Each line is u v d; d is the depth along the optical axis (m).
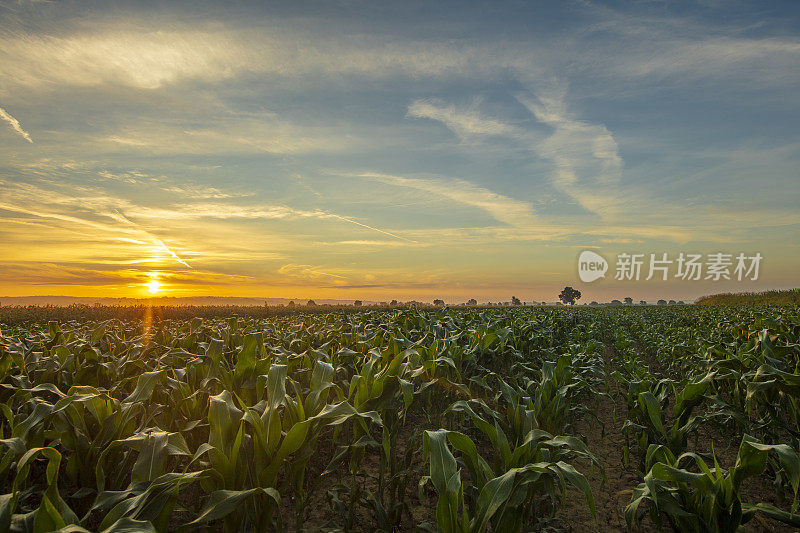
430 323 8.34
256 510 2.66
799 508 3.84
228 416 2.86
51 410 3.03
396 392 3.99
